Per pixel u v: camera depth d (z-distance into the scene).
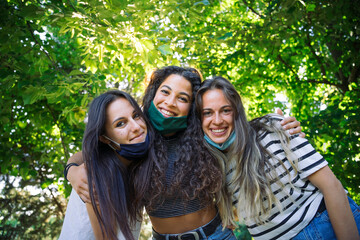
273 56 5.85
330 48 5.85
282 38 5.37
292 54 6.38
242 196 2.10
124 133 2.06
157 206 2.18
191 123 2.29
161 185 2.10
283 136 2.04
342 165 4.14
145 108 2.37
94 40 3.21
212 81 2.19
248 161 2.07
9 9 3.37
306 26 5.32
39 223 7.27
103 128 2.10
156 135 2.27
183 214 2.16
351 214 1.95
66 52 5.81
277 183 2.01
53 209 7.37
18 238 7.11
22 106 4.85
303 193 2.03
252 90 7.00
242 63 6.55
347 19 4.78
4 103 4.33
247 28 5.45
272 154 2.05
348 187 4.00
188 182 2.16
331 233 1.97
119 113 2.07
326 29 5.48
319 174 1.97
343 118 4.32
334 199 1.93
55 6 2.75
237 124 2.13
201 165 2.16
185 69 2.37
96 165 2.03
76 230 2.22
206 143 2.23
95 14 2.90
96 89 3.28
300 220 2.00
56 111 4.89
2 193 7.16
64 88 3.24
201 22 6.23
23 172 4.77
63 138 4.97
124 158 2.19
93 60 3.37
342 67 5.79
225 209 2.23
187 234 2.16
